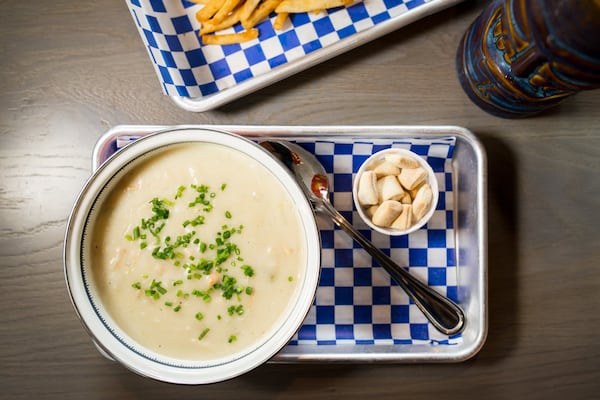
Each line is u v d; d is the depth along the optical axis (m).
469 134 0.46
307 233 0.40
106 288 0.42
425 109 0.49
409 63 0.49
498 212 0.49
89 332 0.40
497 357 0.49
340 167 0.48
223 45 0.48
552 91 0.42
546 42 0.37
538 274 0.49
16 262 0.49
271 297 0.42
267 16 0.48
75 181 0.49
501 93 0.45
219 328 0.42
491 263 0.49
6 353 0.48
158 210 0.42
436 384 0.49
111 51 0.49
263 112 0.49
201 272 0.42
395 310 0.47
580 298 0.49
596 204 0.49
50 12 0.49
